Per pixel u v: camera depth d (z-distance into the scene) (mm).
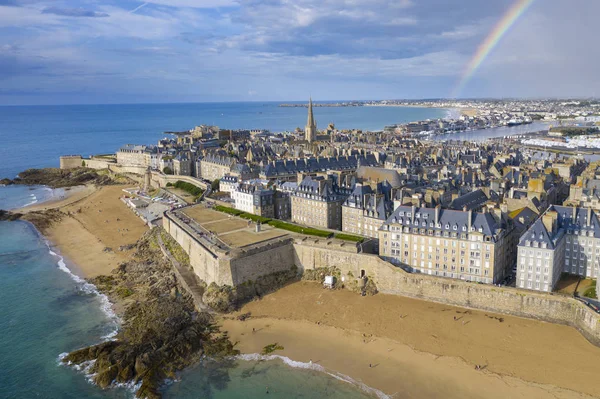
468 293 160125
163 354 142250
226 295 173250
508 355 135000
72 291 193875
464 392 122812
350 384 128000
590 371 125938
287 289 185500
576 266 170375
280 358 141000
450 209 179500
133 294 189875
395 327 152625
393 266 173750
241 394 125938
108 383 132625
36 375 137125
